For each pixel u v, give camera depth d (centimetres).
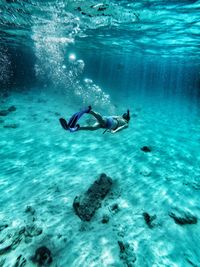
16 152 1066
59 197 717
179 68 5231
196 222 612
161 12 1129
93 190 691
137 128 1627
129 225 601
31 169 906
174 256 509
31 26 1678
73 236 557
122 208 670
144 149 1157
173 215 630
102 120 393
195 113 2441
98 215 632
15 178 831
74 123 332
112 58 4466
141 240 551
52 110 1958
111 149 1162
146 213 629
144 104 2928
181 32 1538
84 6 1098
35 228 564
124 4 1032
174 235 569
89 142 1252
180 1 962
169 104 3112
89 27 1576
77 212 627
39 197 716
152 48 2395
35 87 3250
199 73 6244
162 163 1015
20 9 1226
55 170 904
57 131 1408
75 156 1052
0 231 556
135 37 1839
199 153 1165
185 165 1007
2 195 721
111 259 498
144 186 802
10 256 493
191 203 707
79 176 859
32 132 1359
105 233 571
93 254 509
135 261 490
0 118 1581
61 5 1104
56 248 519
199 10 1069
